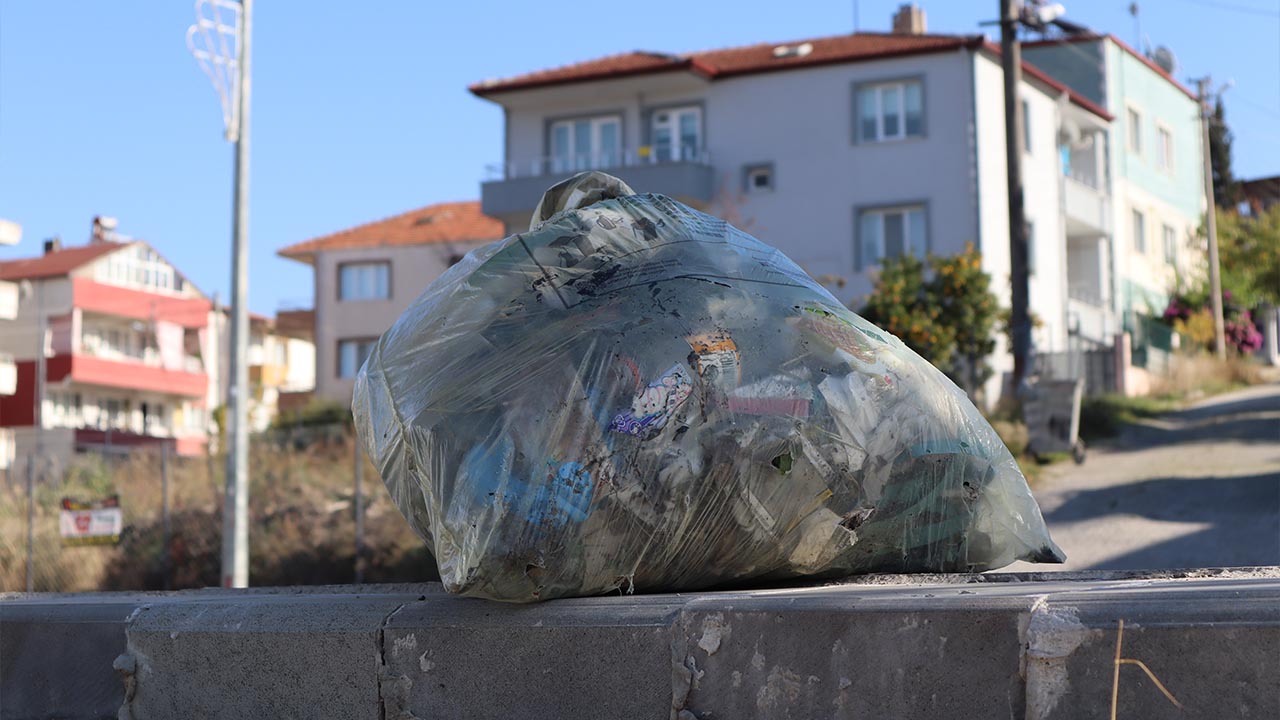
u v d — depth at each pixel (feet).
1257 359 115.34
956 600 8.35
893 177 85.15
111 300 149.79
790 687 8.75
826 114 86.84
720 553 10.62
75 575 56.34
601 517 10.00
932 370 11.98
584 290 10.94
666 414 10.27
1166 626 7.55
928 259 74.33
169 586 55.62
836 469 10.82
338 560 52.60
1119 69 108.68
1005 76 65.51
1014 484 12.10
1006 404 65.00
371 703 10.37
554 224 11.57
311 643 10.69
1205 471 46.24
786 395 10.71
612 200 12.06
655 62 89.25
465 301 11.07
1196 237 119.75
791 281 11.67
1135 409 67.77
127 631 11.76
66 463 78.38
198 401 159.02
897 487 11.22
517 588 9.83
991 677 8.04
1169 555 34.24
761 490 10.52
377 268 125.90
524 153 93.04
